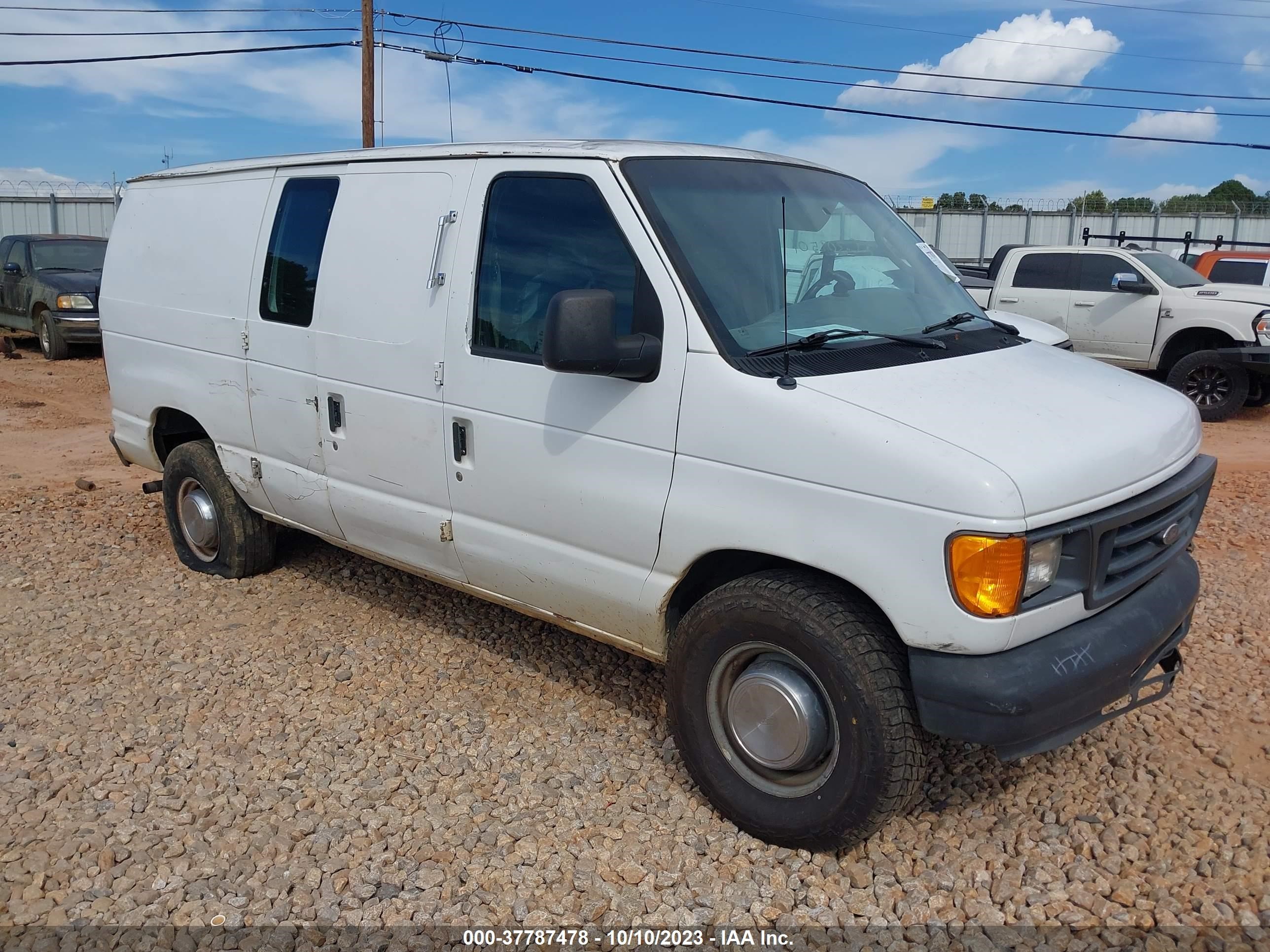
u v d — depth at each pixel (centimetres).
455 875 324
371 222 438
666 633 359
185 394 551
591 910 309
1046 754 391
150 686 453
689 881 321
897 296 395
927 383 323
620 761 389
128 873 325
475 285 394
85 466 924
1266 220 3005
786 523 309
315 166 473
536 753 395
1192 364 1157
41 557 630
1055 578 292
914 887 316
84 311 1569
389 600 552
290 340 473
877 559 291
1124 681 309
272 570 596
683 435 331
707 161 384
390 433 430
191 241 542
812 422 303
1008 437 295
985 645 282
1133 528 315
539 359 371
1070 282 1279
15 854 334
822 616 306
